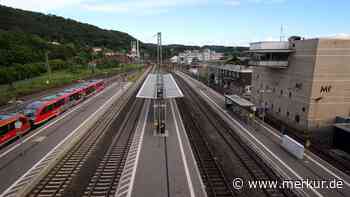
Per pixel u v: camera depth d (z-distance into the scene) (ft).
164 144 83.61
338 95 99.09
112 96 181.57
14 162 68.54
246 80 195.52
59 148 78.95
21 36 327.26
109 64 387.75
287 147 79.10
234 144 85.71
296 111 107.86
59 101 123.13
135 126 105.19
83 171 63.93
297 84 106.73
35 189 55.36
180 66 516.32
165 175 61.72
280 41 111.75
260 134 96.99
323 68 95.86
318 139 100.07
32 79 223.71
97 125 106.11
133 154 74.90
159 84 131.95
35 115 99.71
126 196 52.60
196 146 82.12
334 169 67.36
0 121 79.10
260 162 70.59
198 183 58.13
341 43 94.38
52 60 309.22
